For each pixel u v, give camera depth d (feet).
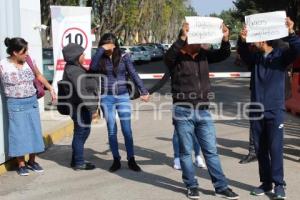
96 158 26.89
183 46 18.63
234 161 25.61
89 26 40.34
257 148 19.51
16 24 25.26
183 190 20.74
